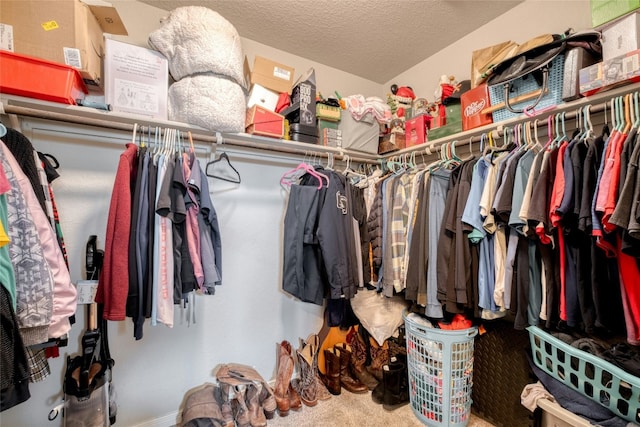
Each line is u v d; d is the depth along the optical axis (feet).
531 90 4.46
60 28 3.75
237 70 4.75
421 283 4.96
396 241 5.53
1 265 2.55
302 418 5.37
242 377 5.30
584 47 3.90
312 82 6.12
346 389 6.24
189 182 4.18
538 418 4.25
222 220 5.89
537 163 3.88
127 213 3.67
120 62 4.27
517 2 5.60
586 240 3.59
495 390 5.04
